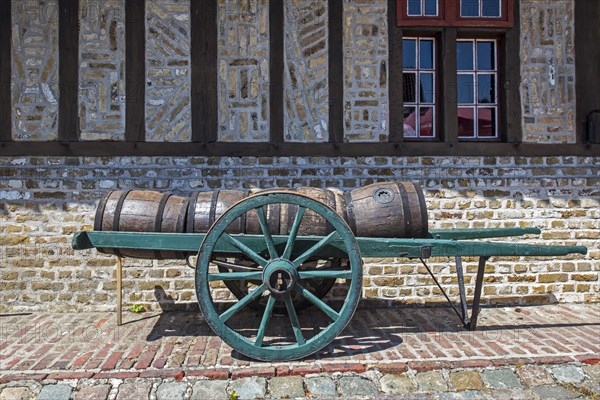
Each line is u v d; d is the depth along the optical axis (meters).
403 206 3.48
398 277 4.64
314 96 4.64
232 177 4.57
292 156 4.61
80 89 4.52
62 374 3.03
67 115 4.50
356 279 3.20
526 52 4.75
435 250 3.36
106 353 3.40
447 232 3.92
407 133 4.85
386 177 4.65
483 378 3.06
